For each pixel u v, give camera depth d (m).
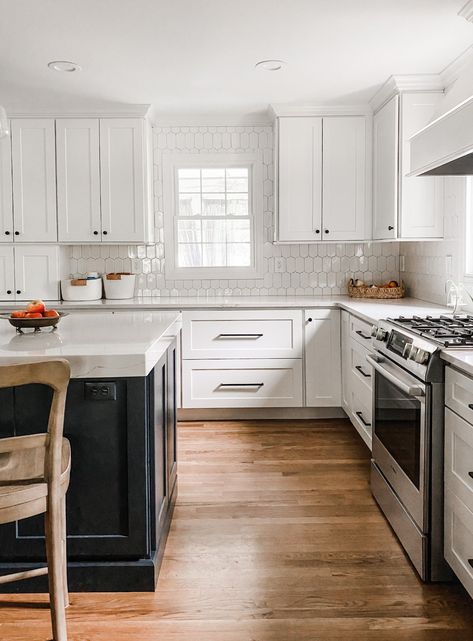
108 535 2.19
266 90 4.14
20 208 4.59
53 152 4.56
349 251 5.00
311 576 2.29
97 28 3.05
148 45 3.29
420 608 2.07
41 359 2.02
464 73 2.72
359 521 2.77
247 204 5.03
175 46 3.31
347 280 5.00
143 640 1.91
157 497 2.35
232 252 5.05
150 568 2.19
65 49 3.35
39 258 4.68
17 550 2.16
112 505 2.19
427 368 2.19
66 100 4.31
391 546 2.53
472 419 1.91
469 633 1.93
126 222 4.60
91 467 2.17
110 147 4.56
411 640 1.90
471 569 1.94
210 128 4.94
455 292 3.56
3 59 3.49
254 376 4.43
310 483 3.25
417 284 4.58
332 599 2.13
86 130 4.55
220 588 2.21
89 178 4.58
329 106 4.50
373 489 3.05
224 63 3.59
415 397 2.31
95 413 2.16
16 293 4.68
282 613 2.05
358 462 3.59
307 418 4.59
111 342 2.31
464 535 2.01
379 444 2.93
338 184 4.57
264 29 3.07
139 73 3.76
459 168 2.86
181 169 5.01
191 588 2.21
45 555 2.17
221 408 4.52
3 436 2.14
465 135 2.17
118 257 5.00
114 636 1.93
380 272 4.99
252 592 2.18
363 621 2.00
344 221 4.58
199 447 3.90
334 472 3.42
